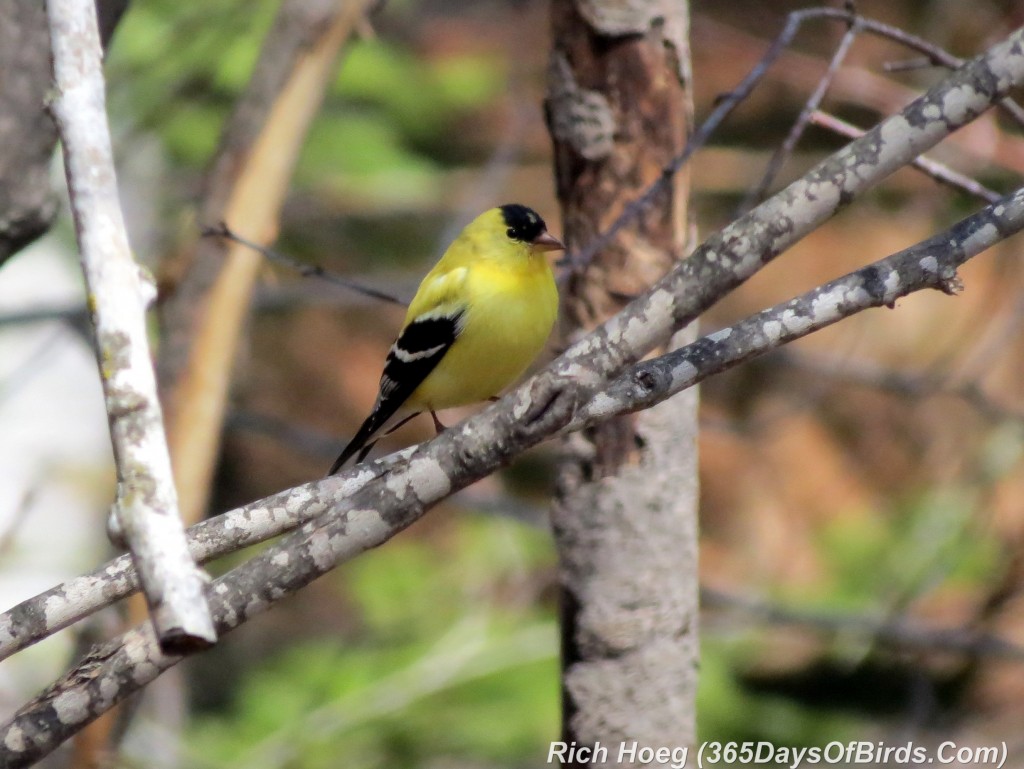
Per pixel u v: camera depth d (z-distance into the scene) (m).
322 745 11.90
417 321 8.27
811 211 4.61
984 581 13.90
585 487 6.78
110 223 4.00
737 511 16.31
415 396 8.49
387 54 16.66
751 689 14.34
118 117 15.02
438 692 12.24
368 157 15.99
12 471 15.65
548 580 13.50
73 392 16.38
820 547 15.09
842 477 16.41
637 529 6.73
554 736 11.91
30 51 7.51
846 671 14.34
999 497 14.18
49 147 7.74
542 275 8.22
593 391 4.62
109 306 3.89
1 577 14.99
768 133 18.08
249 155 8.62
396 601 13.73
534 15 18.09
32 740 4.71
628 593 6.76
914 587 13.73
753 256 4.57
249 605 4.69
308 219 16.80
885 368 15.02
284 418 18.78
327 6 8.62
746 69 16.31
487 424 4.64
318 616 17.05
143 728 12.44
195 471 8.50
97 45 4.24
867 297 4.88
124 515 3.53
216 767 11.85
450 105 17.19
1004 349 15.20
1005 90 4.56
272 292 14.62
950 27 15.36
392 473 4.70
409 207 16.50
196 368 8.52
